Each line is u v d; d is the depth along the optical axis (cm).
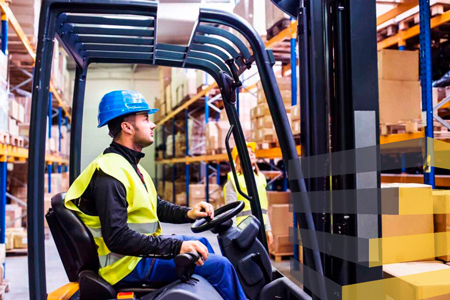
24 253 734
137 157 260
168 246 232
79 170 304
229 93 276
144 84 2027
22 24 699
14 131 630
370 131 216
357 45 216
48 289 529
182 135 1388
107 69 1997
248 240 262
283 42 718
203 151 1270
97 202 230
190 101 1205
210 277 251
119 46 293
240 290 254
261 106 685
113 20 241
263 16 692
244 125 854
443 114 508
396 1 484
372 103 217
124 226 228
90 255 239
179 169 1703
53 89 1118
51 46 209
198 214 278
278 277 273
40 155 204
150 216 246
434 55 532
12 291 523
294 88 620
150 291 243
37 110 203
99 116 256
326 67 233
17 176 870
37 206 201
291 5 253
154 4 217
